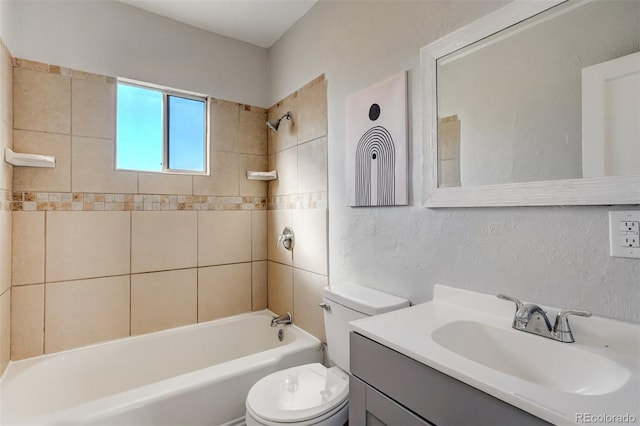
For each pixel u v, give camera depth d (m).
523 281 1.02
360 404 0.99
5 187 1.56
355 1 1.68
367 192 1.58
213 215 2.33
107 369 1.86
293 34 2.23
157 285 2.11
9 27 1.61
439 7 1.26
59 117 1.80
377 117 1.52
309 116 2.05
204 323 2.27
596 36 0.87
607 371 0.76
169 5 2.02
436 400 0.77
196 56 2.25
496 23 1.07
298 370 1.58
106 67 1.93
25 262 1.71
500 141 1.07
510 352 0.95
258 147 2.53
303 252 2.12
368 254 1.61
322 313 1.94
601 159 0.85
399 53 1.43
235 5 2.01
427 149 1.29
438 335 0.97
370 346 0.96
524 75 1.01
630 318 0.82
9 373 1.59
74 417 1.21
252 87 2.50
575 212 0.91
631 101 0.81
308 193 2.07
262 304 2.55
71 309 1.84
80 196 1.86
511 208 1.05
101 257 1.92
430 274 1.31
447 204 1.22
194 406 1.44
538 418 0.59
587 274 0.89
